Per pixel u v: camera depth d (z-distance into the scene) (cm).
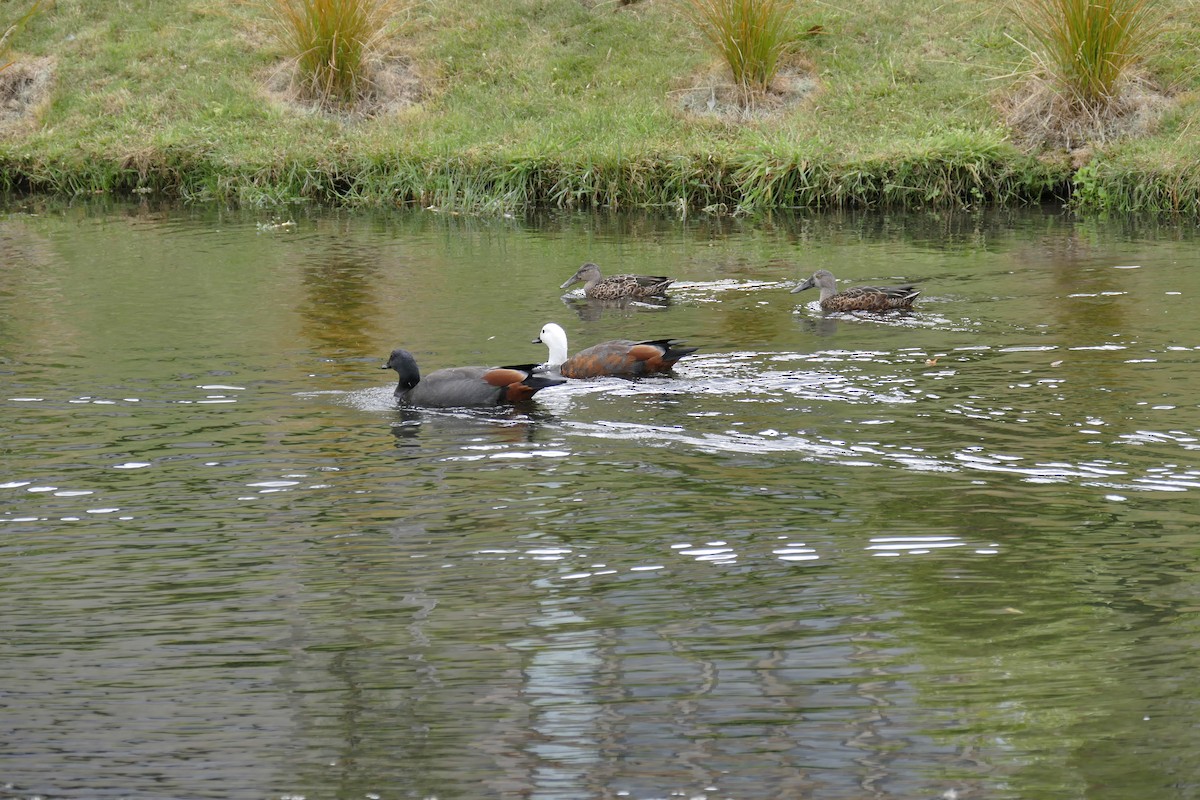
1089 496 1036
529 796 647
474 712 730
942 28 3188
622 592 880
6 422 1292
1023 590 870
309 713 731
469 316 1794
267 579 912
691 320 1741
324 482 1109
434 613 855
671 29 3319
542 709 730
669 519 1011
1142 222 2438
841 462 1131
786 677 760
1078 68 2759
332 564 937
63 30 3569
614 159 2798
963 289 1884
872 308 1756
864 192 2683
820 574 903
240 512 1042
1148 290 1820
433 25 3412
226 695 754
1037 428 1208
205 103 3238
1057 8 2794
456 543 971
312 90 3228
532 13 3422
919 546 947
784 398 1328
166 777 672
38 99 3369
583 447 1188
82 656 803
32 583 910
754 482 1088
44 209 2875
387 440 1223
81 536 996
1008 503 1025
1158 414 1240
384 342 1641
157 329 1716
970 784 652
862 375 1414
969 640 801
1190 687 736
